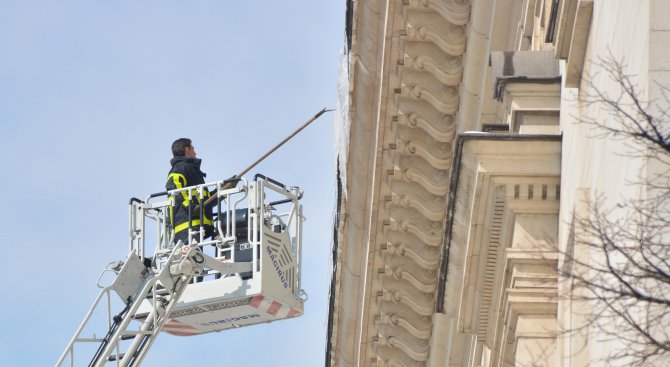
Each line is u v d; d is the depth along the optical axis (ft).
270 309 143.23
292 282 145.28
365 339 150.41
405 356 150.51
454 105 130.00
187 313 143.23
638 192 74.84
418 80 130.00
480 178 105.29
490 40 124.06
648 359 70.38
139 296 138.00
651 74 74.84
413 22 126.82
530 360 101.04
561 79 104.22
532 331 102.42
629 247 70.64
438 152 133.08
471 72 126.52
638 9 77.30
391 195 136.77
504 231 106.22
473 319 114.32
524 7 116.26
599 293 72.90
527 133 105.09
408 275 141.79
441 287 118.93
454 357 142.20
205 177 146.00
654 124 72.90
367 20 128.98
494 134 104.99
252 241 142.10
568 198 97.71
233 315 143.84
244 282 141.59
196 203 143.02
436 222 137.59
